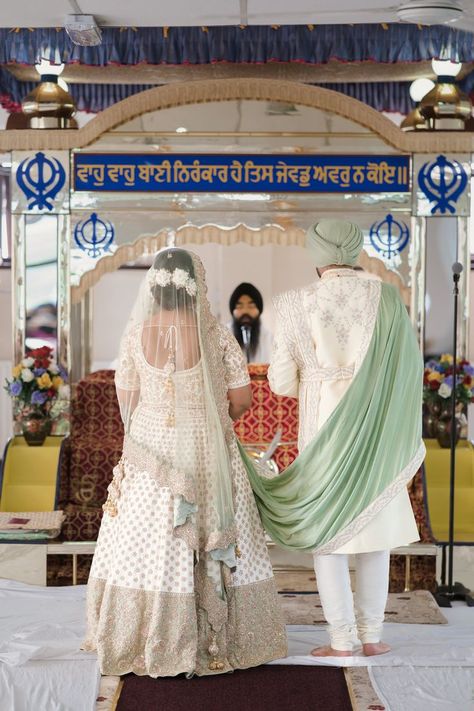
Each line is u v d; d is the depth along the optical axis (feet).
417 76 22.58
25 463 19.10
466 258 19.63
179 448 12.05
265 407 19.48
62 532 17.78
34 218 19.62
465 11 15.87
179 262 12.34
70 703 11.09
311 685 11.66
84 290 19.69
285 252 30.63
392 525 12.28
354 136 19.39
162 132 19.38
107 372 22.41
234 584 12.21
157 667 11.76
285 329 12.55
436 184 19.48
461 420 19.42
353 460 12.16
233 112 19.33
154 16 16.28
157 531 11.98
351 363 12.33
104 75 23.40
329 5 15.56
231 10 15.92
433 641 13.46
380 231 19.54
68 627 13.93
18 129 19.57
